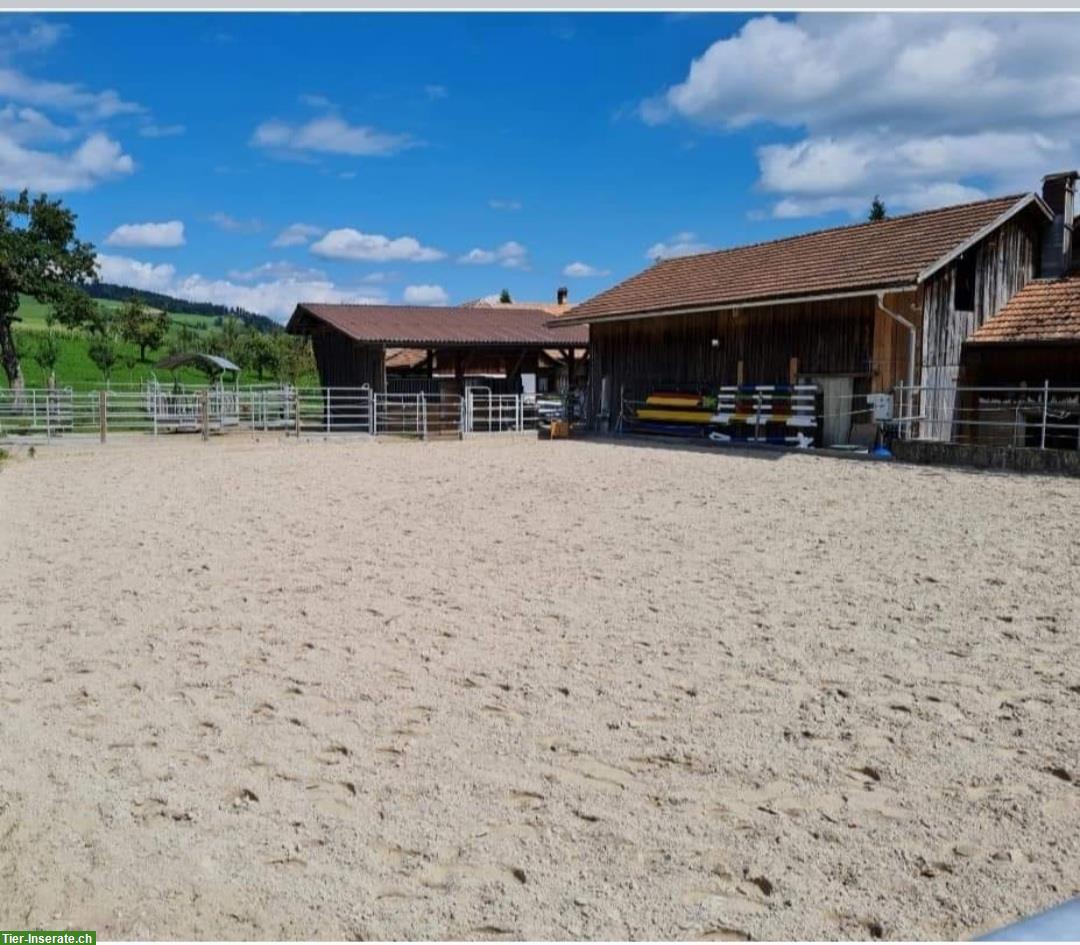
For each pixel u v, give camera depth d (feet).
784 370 70.69
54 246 129.29
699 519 41.29
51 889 13.25
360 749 18.02
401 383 101.65
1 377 142.51
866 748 17.93
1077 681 21.25
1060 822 15.11
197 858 14.12
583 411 95.61
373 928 12.46
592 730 18.88
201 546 37.22
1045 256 67.51
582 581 30.96
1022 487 45.50
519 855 14.28
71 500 49.67
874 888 13.37
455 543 37.40
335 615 27.17
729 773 16.98
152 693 20.99
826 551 34.58
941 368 62.54
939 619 26.09
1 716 19.65
